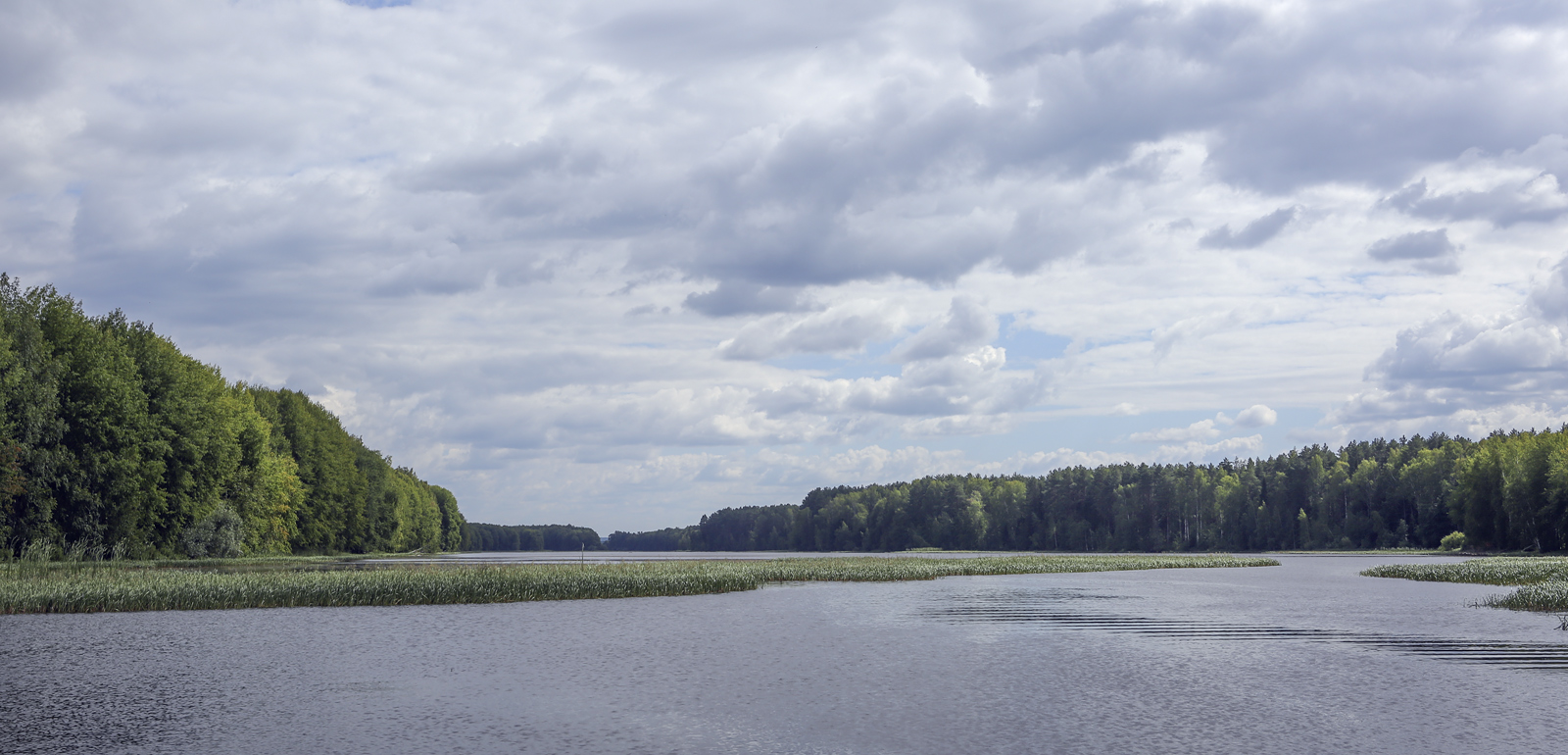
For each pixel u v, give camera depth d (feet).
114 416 247.91
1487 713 69.87
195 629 121.49
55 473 232.73
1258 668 92.22
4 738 61.31
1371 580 242.78
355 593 159.84
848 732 63.67
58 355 244.22
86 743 60.13
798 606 162.50
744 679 85.10
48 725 65.21
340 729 64.34
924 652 102.99
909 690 79.30
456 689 79.10
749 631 122.52
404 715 68.90
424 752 58.08
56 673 87.15
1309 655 101.09
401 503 553.23
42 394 222.69
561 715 69.05
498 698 75.41
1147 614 148.46
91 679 83.82
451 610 151.64
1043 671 90.17
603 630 122.93
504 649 104.47
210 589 153.17
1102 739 61.67
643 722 66.80
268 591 155.12
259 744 59.93
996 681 83.76
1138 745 60.08
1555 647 107.04
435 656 98.68
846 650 104.47
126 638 112.47
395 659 96.53
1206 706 72.43
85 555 243.19
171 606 148.87
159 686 80.07
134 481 249.75
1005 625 132.67
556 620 136.98
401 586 163.32
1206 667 92.79
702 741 61.16
